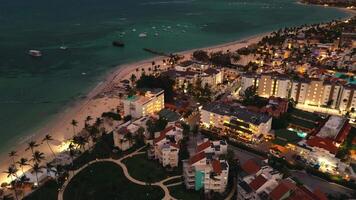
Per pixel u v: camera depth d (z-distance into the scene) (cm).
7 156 18762
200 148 16475
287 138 18588
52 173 16125
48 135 19838
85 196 14675
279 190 13000
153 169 16538
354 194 14600
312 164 16962
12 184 15425
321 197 12988
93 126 19675
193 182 14962
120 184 15388
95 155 17900
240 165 16188
